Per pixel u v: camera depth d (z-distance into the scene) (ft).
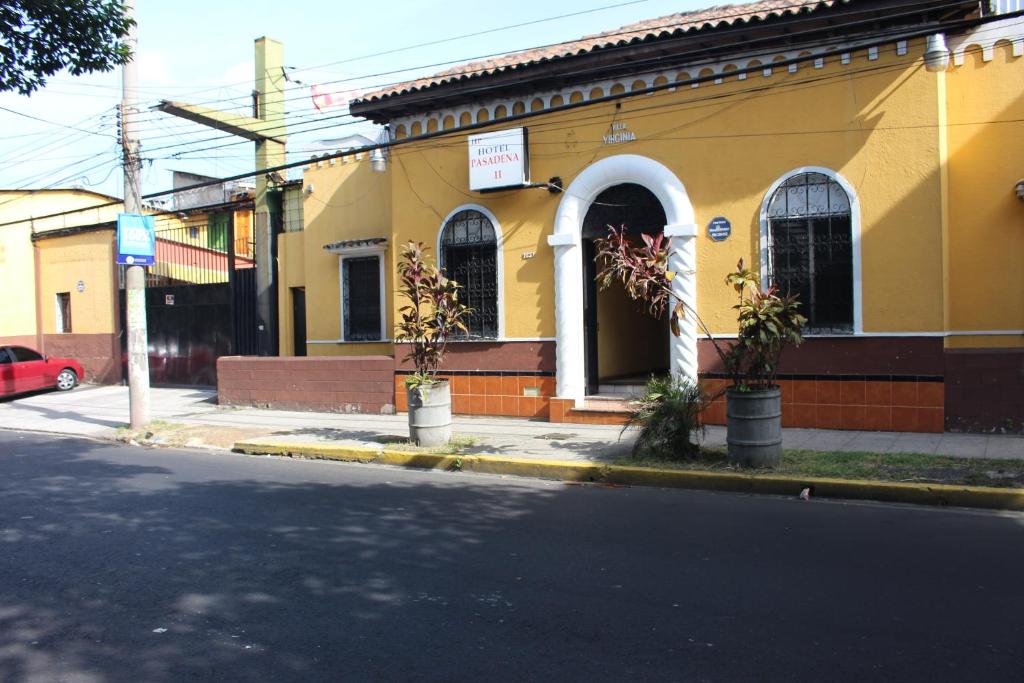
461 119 44.96
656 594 17.51
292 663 14.42
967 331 34.78
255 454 39.52
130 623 16.60
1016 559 19.44
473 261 45.21
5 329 80.59
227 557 21.08
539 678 13.55
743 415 29.09
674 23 40.63
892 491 25.79
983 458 28.71
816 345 35.88
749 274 29.45
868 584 17.83
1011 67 33.71
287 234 60.34
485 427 41.45
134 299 46.83
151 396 65.92
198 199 92.43
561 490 29.07
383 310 52.49
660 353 55.52
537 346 43.16
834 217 35.50
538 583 18.44
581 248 42.24
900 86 33.88
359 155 54.13
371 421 46.85
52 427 50.98
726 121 37.50
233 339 67.41
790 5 35.27
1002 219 34.06
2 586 19.11
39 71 32.22
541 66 40.40
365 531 23.47
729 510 25.26
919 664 13.69
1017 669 13.42
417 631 15.75
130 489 30.60
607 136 40.52
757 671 13.57
